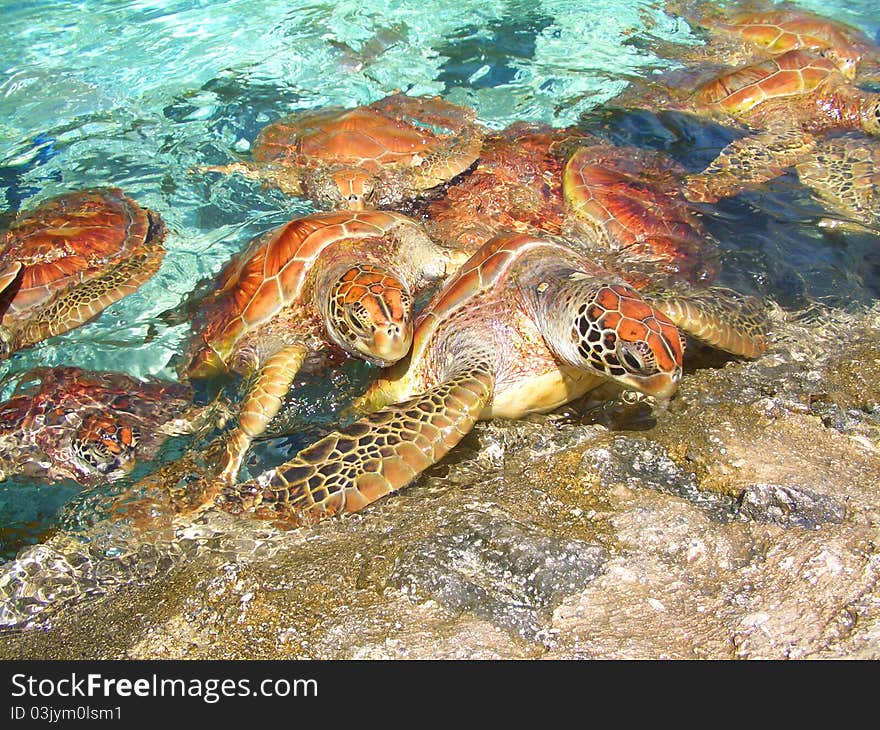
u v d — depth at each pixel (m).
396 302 1.29
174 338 1.48
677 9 2.27
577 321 1.19
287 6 2.37
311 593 1.04
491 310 1.29
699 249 1.50
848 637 0.95
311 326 1.41
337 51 2.14
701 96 1.90
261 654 1.00
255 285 1.45
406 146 1.74
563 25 2.23
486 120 1.90
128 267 1.58
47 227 1.61
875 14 2.25
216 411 1.34
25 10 2.36
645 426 1.21
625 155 1.72
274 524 1.12
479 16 2.28
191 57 2.14
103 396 1.34
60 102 2.00
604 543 1.06
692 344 1.33
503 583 1.03
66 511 1.21
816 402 1.22
